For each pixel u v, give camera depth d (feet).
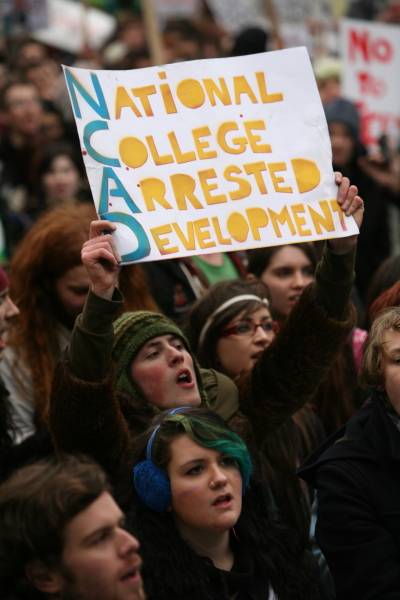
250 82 26.35
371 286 35.14
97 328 23.73
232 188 25.58
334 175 26.12
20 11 81.92
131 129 25.40
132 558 19.40
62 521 19.06
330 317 27.04
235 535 23.62
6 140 56.80
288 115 26.32
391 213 53.01
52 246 31.63
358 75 58.80
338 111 53.47
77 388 23.71
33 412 30.91
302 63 26.55
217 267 39.81
